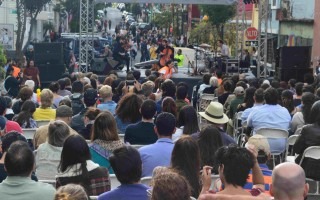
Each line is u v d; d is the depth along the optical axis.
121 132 11.63
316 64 33.00
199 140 8.34
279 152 12.24
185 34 59.81
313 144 10.02
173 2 29.14
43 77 30.84
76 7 57.88
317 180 9.98
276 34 41.53
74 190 4.98
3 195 6.27
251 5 45.00
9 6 46.62
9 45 38.88
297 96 16.66
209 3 29.58
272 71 32.78
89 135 10.69
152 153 8.25
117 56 32.19
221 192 5.88
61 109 10.52
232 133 15.75
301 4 37.09
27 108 12.19
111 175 7.89
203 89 21.00
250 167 5.91
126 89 16.47
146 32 63.62
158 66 32.53
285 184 5.17
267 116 12.56
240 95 16.05
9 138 7.86
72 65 37.03
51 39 44.50
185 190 4.79
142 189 6.29
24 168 6.32
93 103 12.80
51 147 8.43
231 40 42.78
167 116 8.47
